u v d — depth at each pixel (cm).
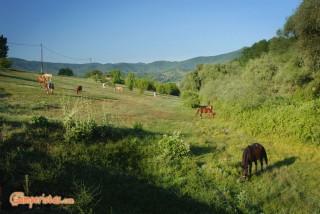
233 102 2966
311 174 1461
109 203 938
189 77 6925
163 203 1028
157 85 9175
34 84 4769
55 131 1441
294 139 1967
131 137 1664
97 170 1154
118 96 5112
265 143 2050
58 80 6819
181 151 1512
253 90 2855
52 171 1017
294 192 1234
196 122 2902
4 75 5297
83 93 4653
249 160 1352
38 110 2538
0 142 1156
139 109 3522
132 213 907
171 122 2741
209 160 1549
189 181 1230
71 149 1279
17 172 976
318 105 2019
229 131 2494
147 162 1375
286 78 3228
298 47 2788
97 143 1430
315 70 2922
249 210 1066
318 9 2361
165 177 1241
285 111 2153
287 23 3012
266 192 1212
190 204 1037
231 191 1202
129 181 1148
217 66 6469
